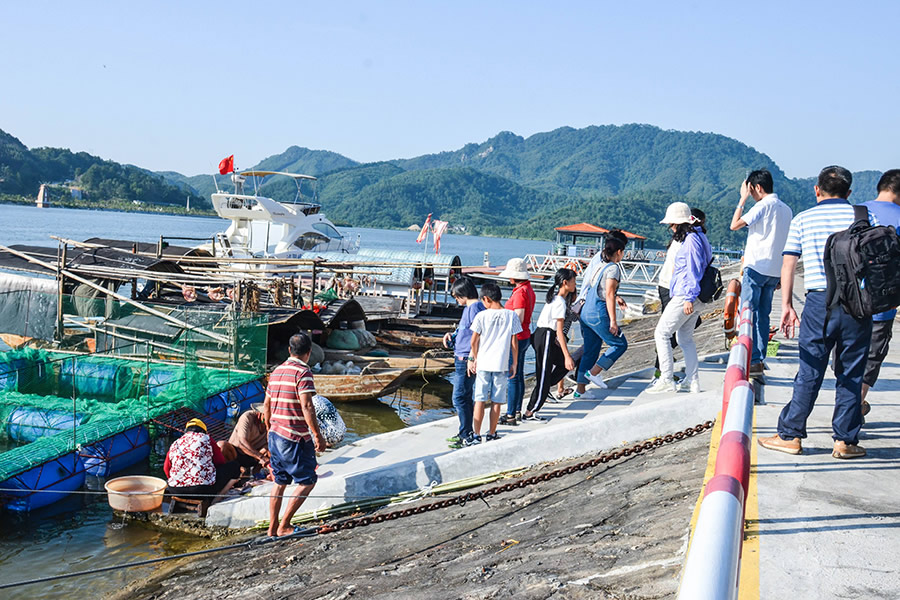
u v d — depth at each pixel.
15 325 18.34
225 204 34.69
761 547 3.83
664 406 7.72
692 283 8.15
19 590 7.49
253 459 10.11
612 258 9.52
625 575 4.29
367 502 8.12
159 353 15.59
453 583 5.19
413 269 32.03
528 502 6.86
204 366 15.05
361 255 34.88
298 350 7.60
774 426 6.16
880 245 4.73
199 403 13.18
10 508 9.62
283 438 7.53
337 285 28.11
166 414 12.23
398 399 19.19
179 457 9.26
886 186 5.43
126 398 13.37
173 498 9.39
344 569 6.33
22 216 150.62
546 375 9.29
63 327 18.20
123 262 22.02
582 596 4.20
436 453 8.94
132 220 183.62
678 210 8.32
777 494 4.57
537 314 35.91
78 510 9.81
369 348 22.83
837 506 4.37
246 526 8.77
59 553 8.48
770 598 3.30
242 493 9.29
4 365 13.30
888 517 4.21
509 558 5.38
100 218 179.75
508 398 9.35
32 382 13.43
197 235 104.81
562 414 9.34
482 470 8.13
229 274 22.08
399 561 6.20
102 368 13.76
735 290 8.25
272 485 9.08
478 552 5.83
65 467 10.34
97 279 21.23
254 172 36.84
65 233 97.44
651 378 10.63
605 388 10.13
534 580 4.70
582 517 5.82
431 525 6.96
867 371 6.14
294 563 6.83
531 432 8.26
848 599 3.30
